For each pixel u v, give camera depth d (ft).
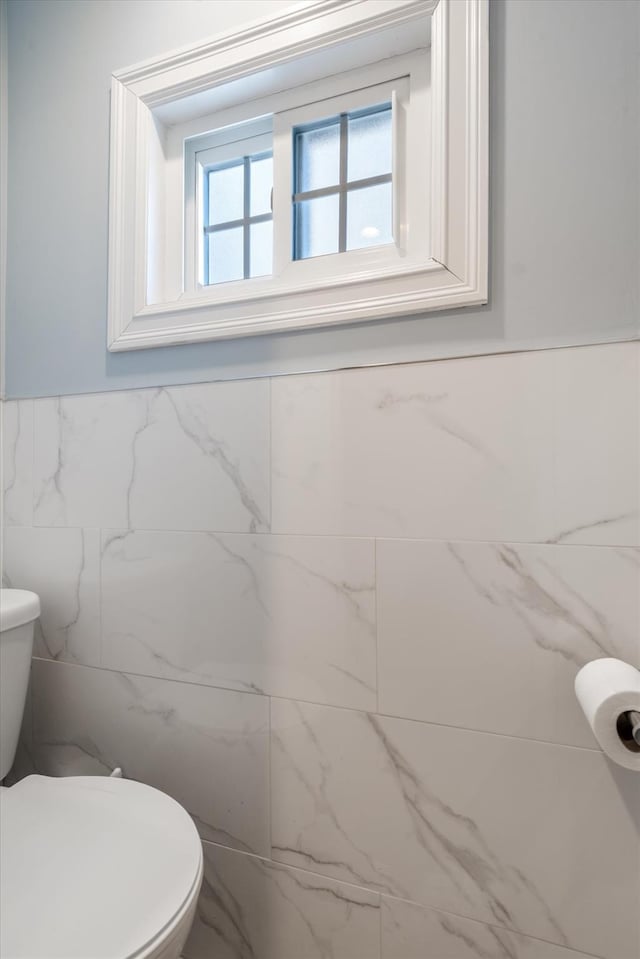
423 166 3.00
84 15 3.79
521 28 2.56
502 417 2.58
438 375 2.71
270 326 3.10
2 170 4.09
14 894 2.07
